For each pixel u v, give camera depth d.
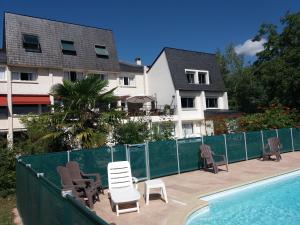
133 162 14.62
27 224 8.53
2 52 30.84
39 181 6.66
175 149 16.44
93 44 37.06
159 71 42.12
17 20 32.72
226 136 19.11
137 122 19.30
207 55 46.75
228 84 64.12
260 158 20.84
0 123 29.09
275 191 13.83
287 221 10.02
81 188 10.85
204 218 10.38
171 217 9.41
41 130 15.15
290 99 37.28
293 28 39.84
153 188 12.20
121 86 38.97
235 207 11.54
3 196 13.36
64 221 4.67
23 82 30.80
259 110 44.47
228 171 16.70
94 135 14.62
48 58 32.59
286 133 23.61
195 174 16.20
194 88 41.56
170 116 36.97
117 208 9.80
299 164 18.14
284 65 37.25
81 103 15.15
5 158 14.45
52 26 34.91
